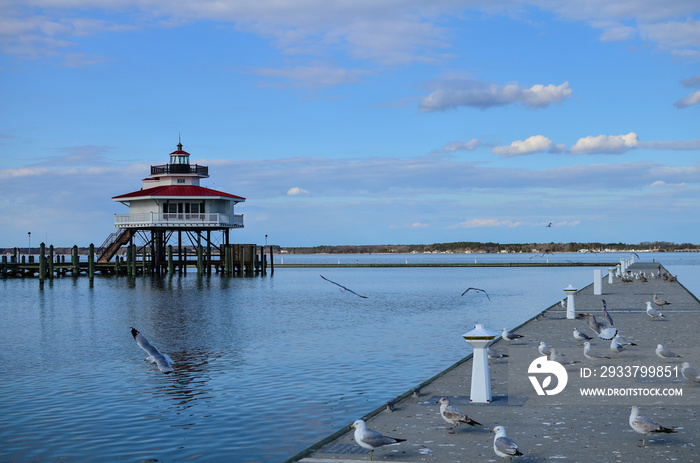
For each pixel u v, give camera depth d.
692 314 37.56
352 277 109.69
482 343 17.17
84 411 19.89
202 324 42.22
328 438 14.28
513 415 15.85
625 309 40.88
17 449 16.39
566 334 29.98
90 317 47.41
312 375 24.78
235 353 30.27
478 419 15.52
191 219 90.12
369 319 44.66
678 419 15.21
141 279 93.69
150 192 91.75
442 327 39.66
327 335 36.28
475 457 12.75
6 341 35.59
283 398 21.14
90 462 15.42
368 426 15.04
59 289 76.44
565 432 14.33
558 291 72.31
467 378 20.77
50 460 15.60
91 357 30.03
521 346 26.55
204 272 110.56
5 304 58.28
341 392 21.92
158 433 17.55
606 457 12.61
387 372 25.20
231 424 18.28
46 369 26.98
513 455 11.68
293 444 16.48
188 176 95.06
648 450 13.01
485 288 78.06
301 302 59.09
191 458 15.56
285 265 158.12
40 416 19.34
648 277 77.12
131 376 25.27
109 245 96.69
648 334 29.09
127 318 46.41
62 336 37.50
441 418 15.72
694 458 12.51
